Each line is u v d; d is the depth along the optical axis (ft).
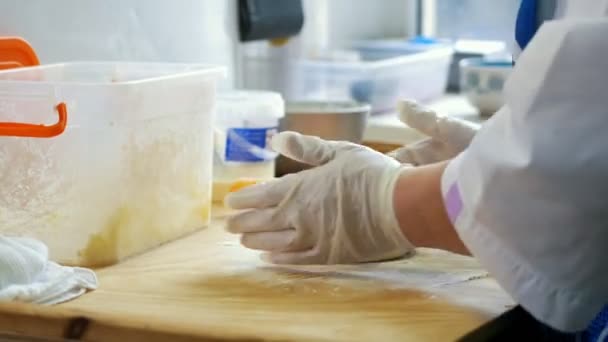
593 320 3.17
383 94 6.49
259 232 3.57
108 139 3.43
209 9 5.79
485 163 2.86
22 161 3.50
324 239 3.45
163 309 3.00
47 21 4.40
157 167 3.71
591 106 2.75
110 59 4.87
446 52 7.30
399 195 3.24
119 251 3.55
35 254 3.16
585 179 2.72
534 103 2.80
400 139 5.93
